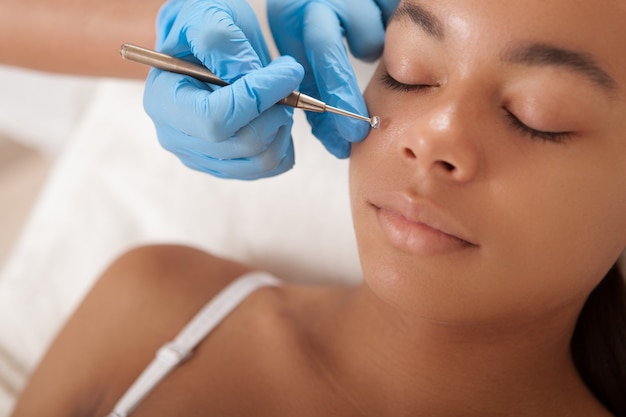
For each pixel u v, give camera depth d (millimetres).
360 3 896
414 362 827
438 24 674
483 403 830
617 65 646
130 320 1049
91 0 1125
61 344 1066
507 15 645
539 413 842
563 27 634
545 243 685
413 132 672
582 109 646
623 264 898
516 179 666
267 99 715
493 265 688
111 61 1119
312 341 939
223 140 738
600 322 932
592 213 686
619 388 950
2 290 1319
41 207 1387
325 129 838
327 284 1240
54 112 1720
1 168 2211
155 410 914
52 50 1144
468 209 670
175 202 1334
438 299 706
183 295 1059
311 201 1246
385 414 847
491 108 668
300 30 883
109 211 1359
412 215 682
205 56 734
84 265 1331
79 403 1007
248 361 937
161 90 759
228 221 1294
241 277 1090
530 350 813
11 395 1220
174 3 863
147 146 1381
